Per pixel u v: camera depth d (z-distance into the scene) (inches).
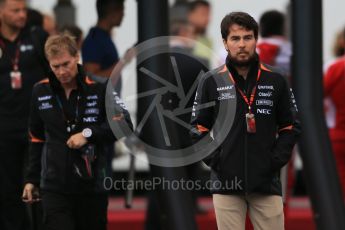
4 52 1086.4
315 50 1028.5
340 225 995.9
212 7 1498.5
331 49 1445.6
